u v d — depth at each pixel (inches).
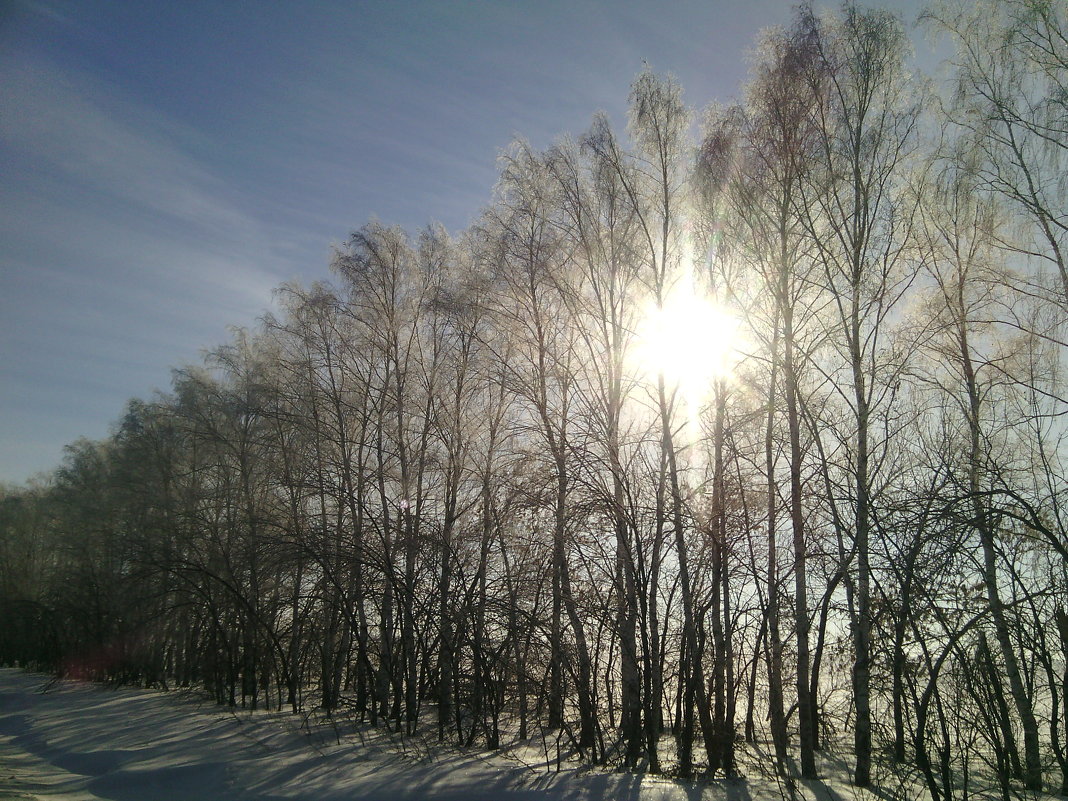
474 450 825.5
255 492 1067.9
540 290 740.0
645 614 575.5
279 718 828.0
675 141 695.7
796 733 687.1
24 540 2009.1
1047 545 479.5
